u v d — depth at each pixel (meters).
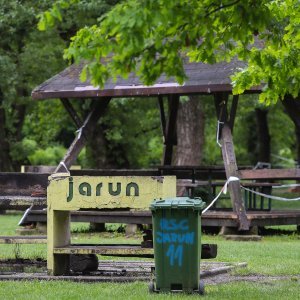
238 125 80.81
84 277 18.67
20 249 26.14
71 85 34.91
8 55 52.16
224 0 14.77
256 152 82.00
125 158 62.84
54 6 14.15
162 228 16.19
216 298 15.62
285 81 19.11
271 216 33.84
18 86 54.75
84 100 56.81
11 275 19.08
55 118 66.94
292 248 28.39
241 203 33.09
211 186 36.59
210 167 36.22
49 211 19.00
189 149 52.56
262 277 20.12
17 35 51.31
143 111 63.81
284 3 18.38
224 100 33.50
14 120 63.00
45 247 27.19
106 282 18.27
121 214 34.56
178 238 16.12
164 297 15.58
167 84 33.25
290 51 18.55
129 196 18.23
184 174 38.62
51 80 35.69
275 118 78.00
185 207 15.97
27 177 21.83
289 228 40.62
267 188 37.69
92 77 14.03
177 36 14.73
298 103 33.44
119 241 31.08
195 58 16.30
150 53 14.50
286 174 33.06
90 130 35.62
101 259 23.88
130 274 19.67
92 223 37.09
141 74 15.04
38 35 51.78
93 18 47.34
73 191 18.67
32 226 36.03
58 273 19.22
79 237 33.53
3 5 46.97
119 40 13.57
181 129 52.75
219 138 33.75
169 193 18.03
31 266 20.80
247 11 14.87
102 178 18.42
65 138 90.19
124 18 13.20
